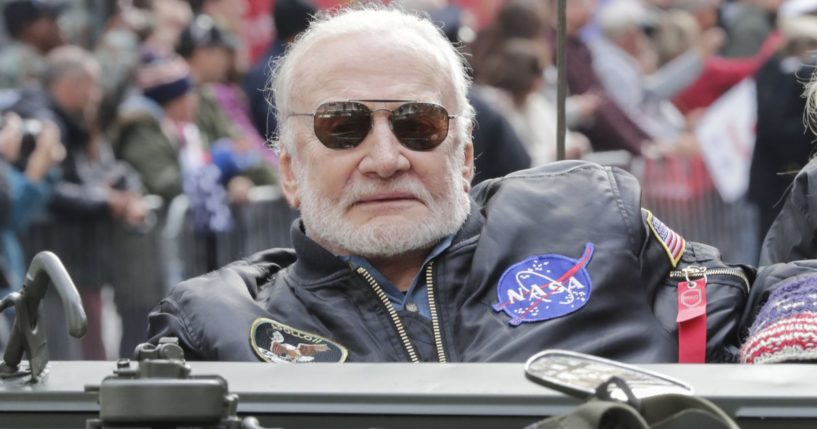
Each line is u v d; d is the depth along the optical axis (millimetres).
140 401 5277
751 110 21094
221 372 6340
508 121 16766
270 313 8609
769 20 21328
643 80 20766
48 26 17844
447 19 17984
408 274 8836
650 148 20516
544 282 8508
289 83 8922
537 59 18703
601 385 5559
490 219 8805
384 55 8719
